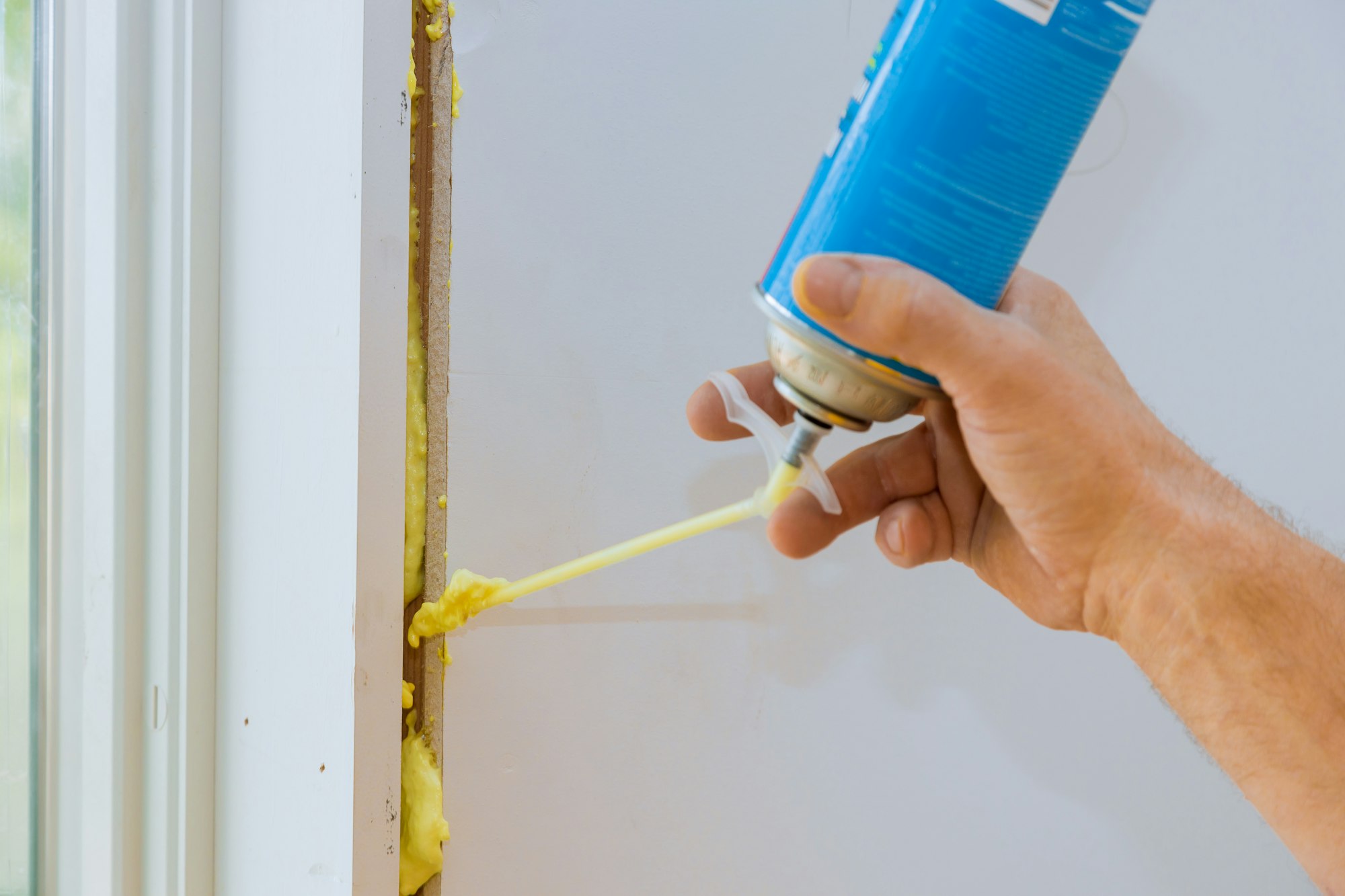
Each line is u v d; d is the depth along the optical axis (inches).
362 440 16.7
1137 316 33.9
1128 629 18.4
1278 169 33.9
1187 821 35.1
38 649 27.5
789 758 31.7
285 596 20.3
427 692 22.4
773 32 29.8
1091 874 34.7
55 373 26.8
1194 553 17.1
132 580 24.6
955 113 14.7
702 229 29.7
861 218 15.4
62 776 27.5
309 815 19.0
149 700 24.7
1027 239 15.8
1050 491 16.9
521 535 28.6
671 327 29.7
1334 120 34.0
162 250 24.1
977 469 17.6
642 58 28.8
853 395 16.2
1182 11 32.6
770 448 19.6
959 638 32.9
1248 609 17.1
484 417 28.1
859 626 32.0
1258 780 17.3
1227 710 17.4
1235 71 33.2
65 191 26.4
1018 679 33.4
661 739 30.4
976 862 33.7
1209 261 34.0
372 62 16.4
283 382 20.3
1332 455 35.4
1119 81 32.6
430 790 21.7
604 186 28.8
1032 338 15.6
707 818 31.0
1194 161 33.4
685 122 29.3
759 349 30.4
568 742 29.5
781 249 16.6
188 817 24.3
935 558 22.5
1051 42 14.3
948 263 15.4
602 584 29.5
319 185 18.2
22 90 26.4
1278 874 35.8
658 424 29.8
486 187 27.7
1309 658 16.9
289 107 19.8
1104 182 33.1
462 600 22.0
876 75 15.5
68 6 26.3
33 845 27.8
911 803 33.0
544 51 27.9
